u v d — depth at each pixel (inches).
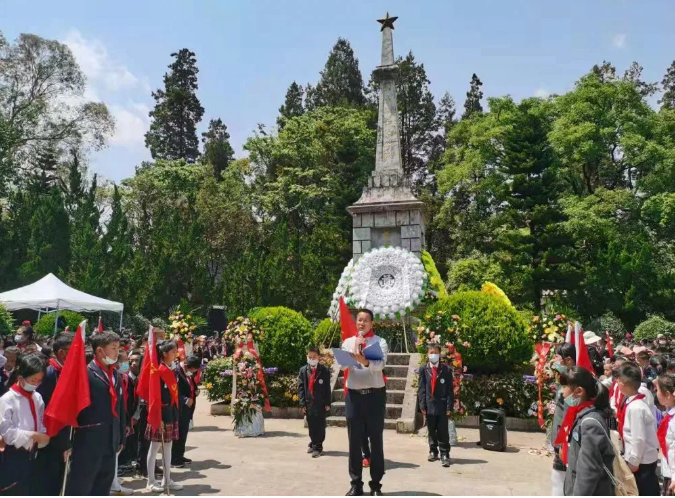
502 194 1088.8
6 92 1306.6
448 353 421.1
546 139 1108.5
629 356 458.0
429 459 337.4
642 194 1176.8
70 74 1368.1
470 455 358.3
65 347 238.5
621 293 1063.0
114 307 744.3
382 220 644.7
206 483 283.4
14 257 979.9
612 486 142.6
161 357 292.4
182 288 1143.0
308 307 1096.2
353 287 599.8
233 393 436.1
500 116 1277.1
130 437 315.3
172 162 1740.9
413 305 574.9
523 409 461.4
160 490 268.7
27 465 192.5
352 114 1612.9
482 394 470.3
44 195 1248.2
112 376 220.8
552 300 916.6
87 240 1101.1
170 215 1342.3
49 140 1389.0
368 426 251.4
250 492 265.7
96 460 200.8
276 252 1167.0
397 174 664.4
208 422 493.7
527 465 329.4
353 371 252.1
